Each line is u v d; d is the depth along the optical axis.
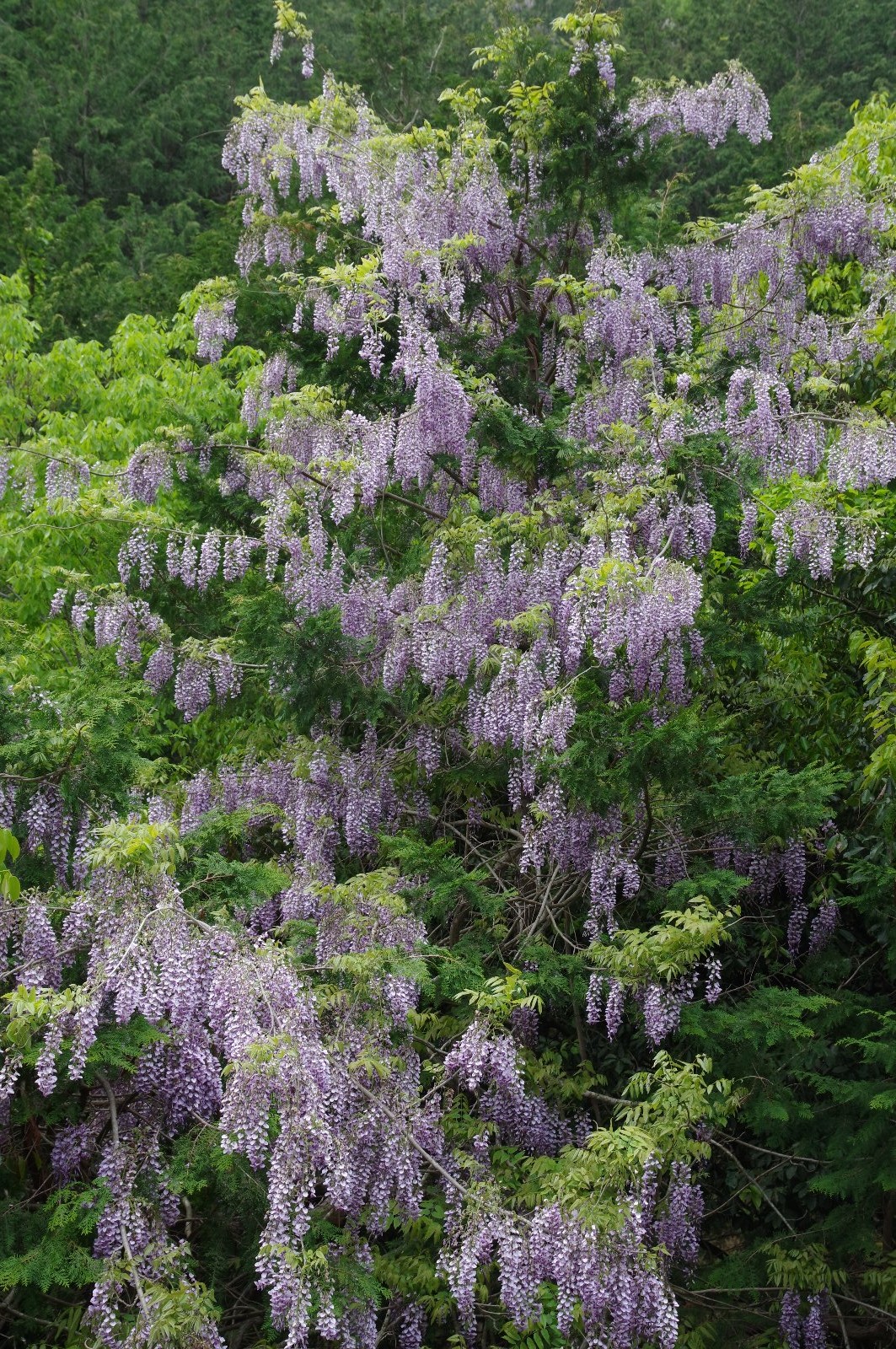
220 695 8.84
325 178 10.71
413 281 9.34
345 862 8.71
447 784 8.84
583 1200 5.35
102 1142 6.00
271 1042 5.14
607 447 8.64
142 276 25.92
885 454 7.91
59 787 6.26
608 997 7.09
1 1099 5.45
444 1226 6.02
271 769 8.71
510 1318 6.23
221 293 10.41
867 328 9.82
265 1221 5.98
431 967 7.23
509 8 11.80
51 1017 5.20
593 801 7.16
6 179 25.08
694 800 7.38
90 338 23.73
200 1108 5.53
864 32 30.94
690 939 6.61
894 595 8.91
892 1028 7.44
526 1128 7.02
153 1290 4.98
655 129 11.12
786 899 9.27
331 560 8.55
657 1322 5.29
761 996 7.52
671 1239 6.29
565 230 10.89
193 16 37.59
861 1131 7.32
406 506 10.28
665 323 9.88
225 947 5.65
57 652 10.12
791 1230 7.60
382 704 8.38
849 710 9.35
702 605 7.91
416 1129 5.87
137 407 14.14
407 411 8.60
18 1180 6.13
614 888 7.69
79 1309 5.81
